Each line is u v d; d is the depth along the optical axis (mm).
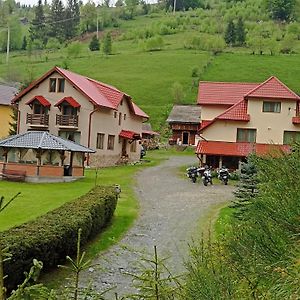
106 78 97938
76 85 41688
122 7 177750
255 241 6152
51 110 42656
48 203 23375
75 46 121438
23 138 34156
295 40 126125
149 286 5754
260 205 6711
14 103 44250
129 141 48969
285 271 5012
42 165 33312
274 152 7777
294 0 154250
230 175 35906
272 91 38781
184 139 67438
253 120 38875
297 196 6465
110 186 23062
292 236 6004
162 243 17125
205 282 5391
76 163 35094
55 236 12953
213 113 44938
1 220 18922
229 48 121750
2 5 180250
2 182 32219
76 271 5531
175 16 172500
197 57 109438
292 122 38312
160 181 34219
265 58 107000
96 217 17516
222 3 188875
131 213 22266
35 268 4566
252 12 160000
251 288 5039
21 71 107000
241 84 46781
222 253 6164
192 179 34281
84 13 165250
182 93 86688
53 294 4887
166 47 123312
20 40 141625
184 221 20906
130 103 49156
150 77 98312
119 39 144875
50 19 152375
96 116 42500
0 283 3959
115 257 15328
